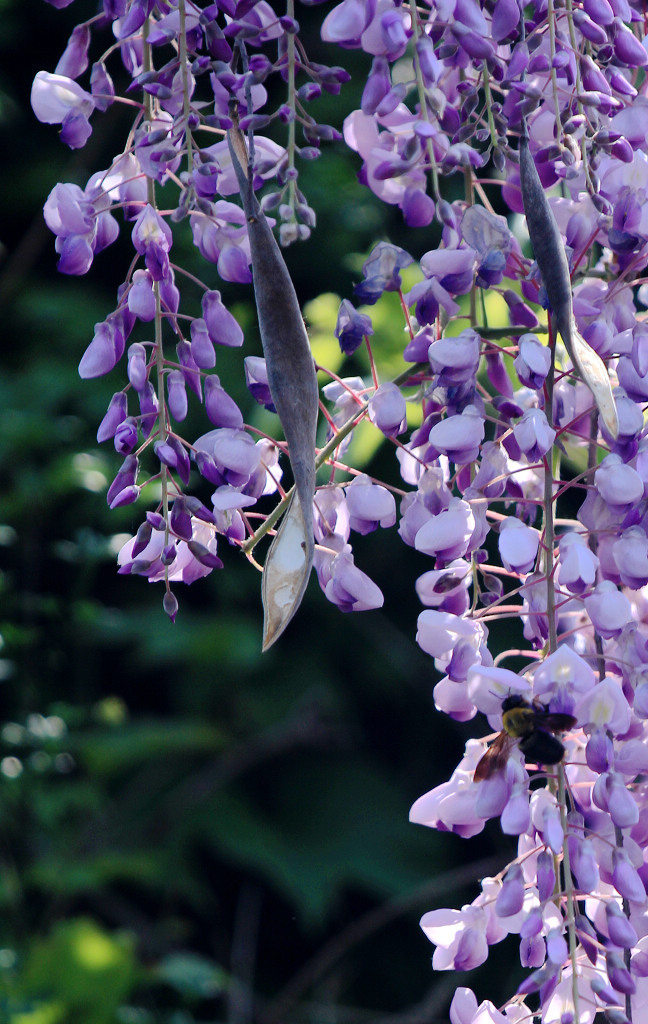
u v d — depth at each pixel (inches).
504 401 45.8
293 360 43.8
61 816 106.0
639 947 45.2
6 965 95.4
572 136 45.2
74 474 103.8
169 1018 100.6
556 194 47.8
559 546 45.4
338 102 112.7
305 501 43.7
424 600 46.3
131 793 119.7
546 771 45.6
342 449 47.1
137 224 45.3
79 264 45.5
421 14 45.3
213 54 45.0
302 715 122.7
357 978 125.5
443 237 45.3
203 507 45.3
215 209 45.6
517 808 44.5
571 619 47.0
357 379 47.1
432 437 45.1
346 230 114.5
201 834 120.3
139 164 45.8
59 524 113.8
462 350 45.1
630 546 45.0
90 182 45.7
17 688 102.3
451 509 45.4
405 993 124.7
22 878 101.6
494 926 45.8
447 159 44.2
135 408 114.9
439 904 124.7
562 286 43.8
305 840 125.6
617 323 45.7
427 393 46.0
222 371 107.4
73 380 117.4
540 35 45.3
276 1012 104.3
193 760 123.1
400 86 44.6
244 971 116.0
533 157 45.3
